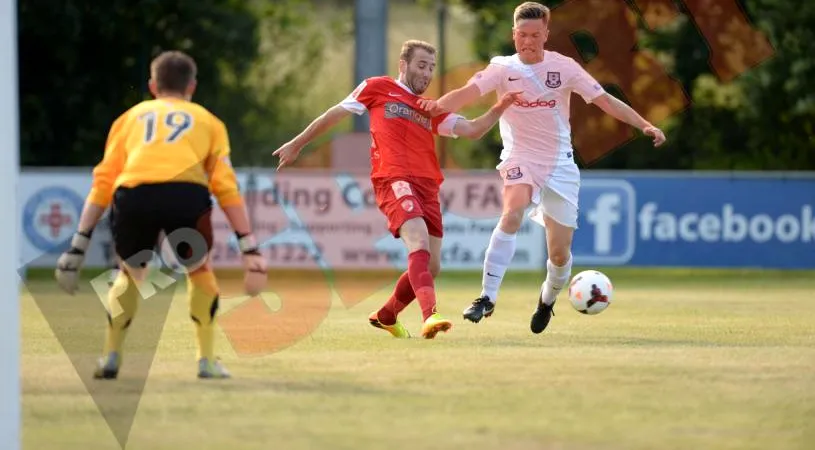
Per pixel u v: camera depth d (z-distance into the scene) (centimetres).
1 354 1400
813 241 5419
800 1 6500
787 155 7081
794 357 2359
